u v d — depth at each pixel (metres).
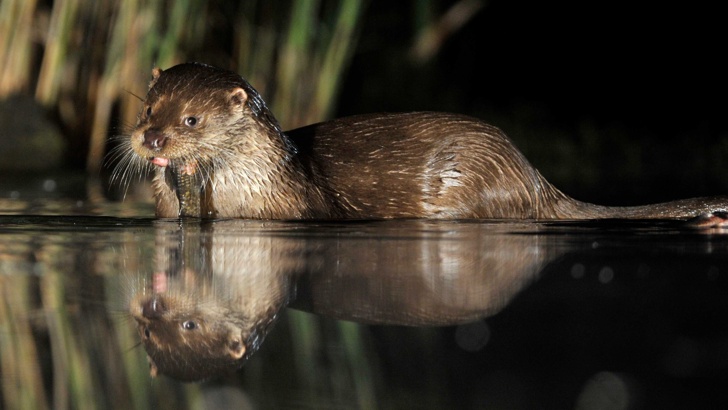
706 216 17.95
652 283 10.90
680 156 40.78
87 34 32.69
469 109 43.78
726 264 12.18
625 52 46.62
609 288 10.62
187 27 31.28
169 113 18.44
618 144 41.50
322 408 6.76
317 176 19.84
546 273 11.58
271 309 9.66
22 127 32.56
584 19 47.16
